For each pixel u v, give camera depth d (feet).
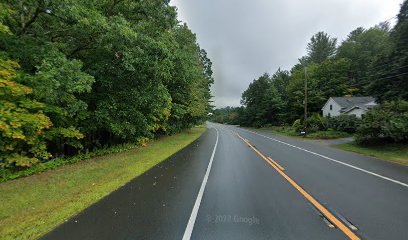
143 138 53.72
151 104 46.29
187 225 14.01
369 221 14.64
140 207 16.98
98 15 31.91
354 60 180.86
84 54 40.32
